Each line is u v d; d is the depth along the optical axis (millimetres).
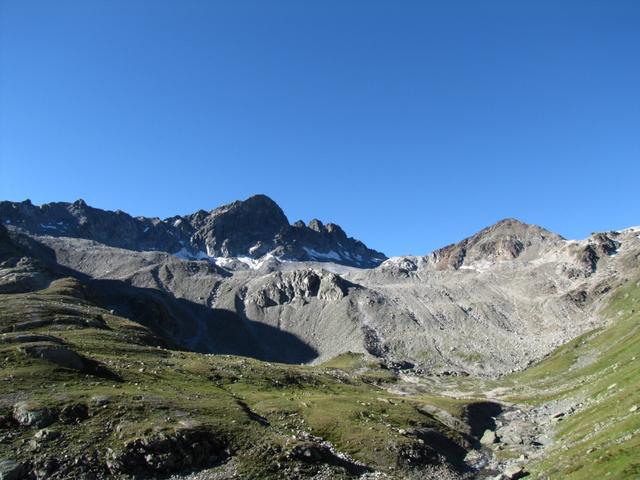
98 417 76375
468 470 93312
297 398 116125
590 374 179125
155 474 68375
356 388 162000
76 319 156250
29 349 93938
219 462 73250
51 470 64312
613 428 73875
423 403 145625
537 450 99438
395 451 90875
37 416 73375
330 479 73062
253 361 173750
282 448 77000
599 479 56812
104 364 105125
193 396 95688
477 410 148875
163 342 172500
